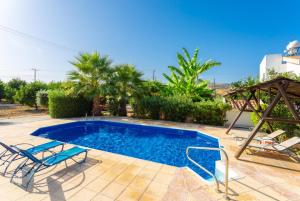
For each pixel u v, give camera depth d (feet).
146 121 41.19
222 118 38.29
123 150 25.20
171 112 42.73
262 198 10.31
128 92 46.83
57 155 13.38
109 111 49.88
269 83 16.11
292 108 14.15
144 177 13.14
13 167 14.10
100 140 29.89
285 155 18.12
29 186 11.41
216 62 47.11
